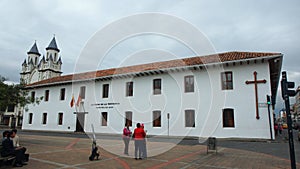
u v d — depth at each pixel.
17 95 12.43
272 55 16.91
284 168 6.76
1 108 12.06
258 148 11.67
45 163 7.05
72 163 7.11
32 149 10.30
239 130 17.59
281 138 18.39
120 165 6.87
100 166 6.71
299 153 9.91
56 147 11.20
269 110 17.05
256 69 17.98
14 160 6.58
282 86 6.09
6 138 6.79
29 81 56.59
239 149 11.19
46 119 27.91
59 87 27.48
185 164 7.23
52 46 56.72
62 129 25.80
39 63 56.38
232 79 18.70
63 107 26.36
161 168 6.57
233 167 6.85
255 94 17.66
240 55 18.80
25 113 30.56
